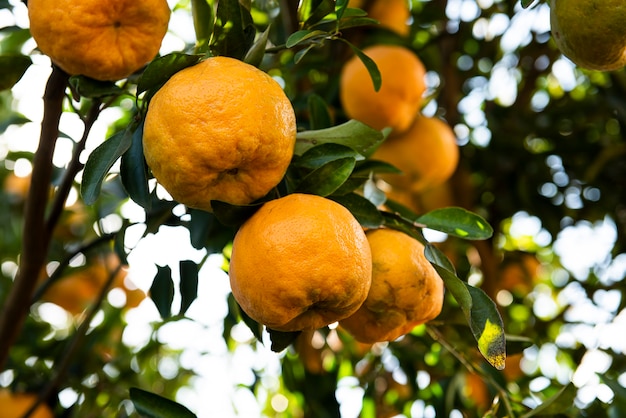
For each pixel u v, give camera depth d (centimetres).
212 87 55
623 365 100
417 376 92
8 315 76
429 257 61
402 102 89
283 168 58
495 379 75
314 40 65
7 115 101
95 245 79
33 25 61
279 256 56
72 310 101
